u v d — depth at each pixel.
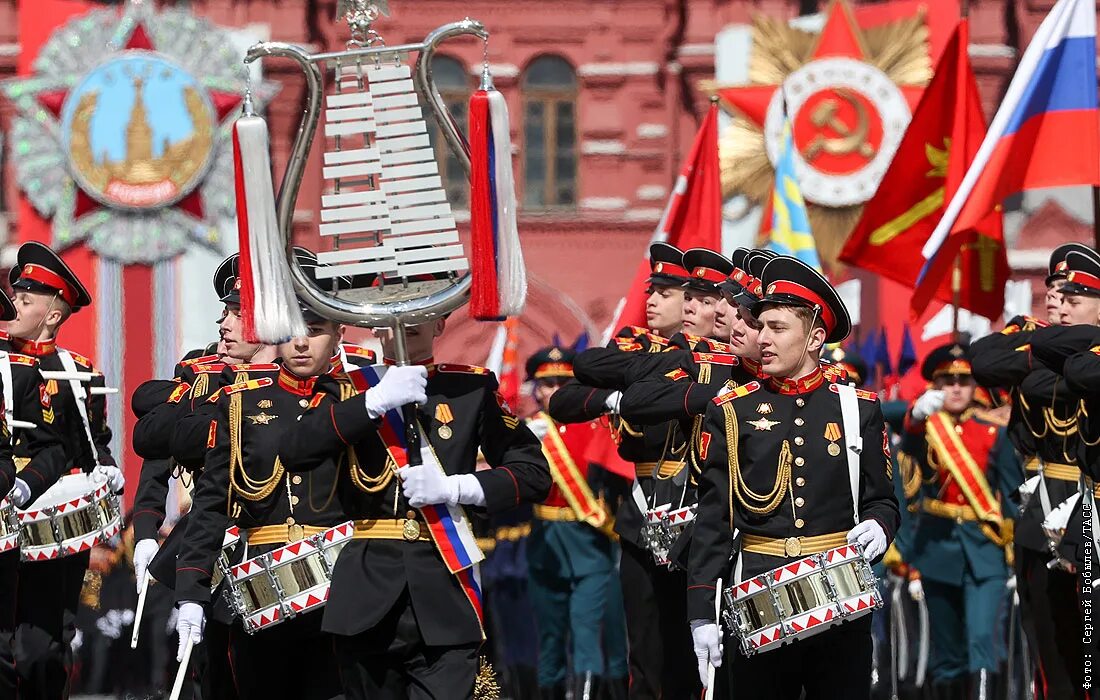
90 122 39.28
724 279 14.05
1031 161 16.86
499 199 9.81
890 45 40.22
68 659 15.57
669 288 14.36
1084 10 16.81
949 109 18.70
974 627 17.91
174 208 39.50
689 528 13.70
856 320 35.47
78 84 39.25
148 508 13.77
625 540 14.39
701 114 42.31
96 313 39.28
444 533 10.07
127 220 39.44
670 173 43.47
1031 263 40.94
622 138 43.59
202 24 39.88
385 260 10.16
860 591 10.64
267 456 11.30
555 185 43.81
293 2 41.09
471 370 10.53
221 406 11.41
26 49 39.38
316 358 11.41
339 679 11.51
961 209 16.70
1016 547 14.94
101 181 39.25
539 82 43.91
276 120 40.72
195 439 12.54
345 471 10.39
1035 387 14.11
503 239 9.81
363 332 34.84
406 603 10.11
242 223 9.91
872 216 18.97
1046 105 16.83
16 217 40.44
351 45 10.31
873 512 10.91
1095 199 16.77
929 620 18.27
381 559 10.11
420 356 10.48
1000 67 41.75
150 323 39.34
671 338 14.20
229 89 39.84
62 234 39.22
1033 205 41.09
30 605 15.11
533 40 43.69
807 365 11.09
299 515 11.41
